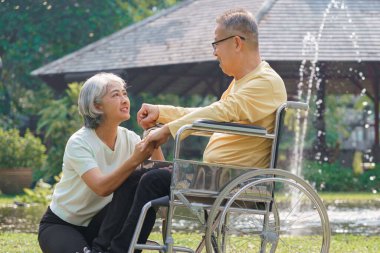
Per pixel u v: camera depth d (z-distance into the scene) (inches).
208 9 1176.8
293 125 1471.5
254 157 232.4
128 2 1581.0
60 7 1439.5
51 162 1055.0
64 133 1075.9
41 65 1462.8
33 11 1425.9
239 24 234.4
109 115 234.8
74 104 1102.4
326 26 1067.3
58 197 239.0
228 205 217.0
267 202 223.9
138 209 216.5
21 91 1475.1
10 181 912.9
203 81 1311.5
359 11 1094.4
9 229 493.4
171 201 213.8
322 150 1112.8
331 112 1846.7
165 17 1210.6
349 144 2165.4
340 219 592.1
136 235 212.1
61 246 232.2
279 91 232.8
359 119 2132.1
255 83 230.7
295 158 1112.2
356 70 1099.3
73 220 239.1
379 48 1043.3
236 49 234.5
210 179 218.1
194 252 224.1
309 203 682.2
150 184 217.0
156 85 1269.7
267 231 228.7
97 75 237.9
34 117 1481.3
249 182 221.1
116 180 222.8
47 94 1467.8
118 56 1164.5
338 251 372.2
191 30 1144.8
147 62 1120.8
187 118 221.9
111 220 222.1
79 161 231.3
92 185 227.8
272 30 1055.6
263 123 232.1
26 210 664.4
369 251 373.4
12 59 1450.5
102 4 1472.7
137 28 1212.5
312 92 1208.8
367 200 818.2
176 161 213.6
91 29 1456.7
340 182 1031.6
